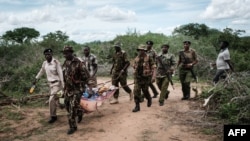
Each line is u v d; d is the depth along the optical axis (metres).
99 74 16.59
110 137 6.57
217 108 8.05
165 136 6.56
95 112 8.40
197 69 15.08
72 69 6.82
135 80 8.24
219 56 9.47
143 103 9.19
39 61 13.91
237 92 8.06
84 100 7.78
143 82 8.24
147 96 8.59
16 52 17.69
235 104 7.51
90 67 9.33
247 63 14.56
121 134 6.72
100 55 18.59
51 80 7.60
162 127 7.07
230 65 9.28
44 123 7.66
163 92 8.90
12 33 27.50
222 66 9.43
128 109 8.55
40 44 20.78
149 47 9.25
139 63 8.15
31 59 17.02
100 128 7.10
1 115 8.31
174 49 18.23
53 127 7.35
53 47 20.69
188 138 6.43
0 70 12.79
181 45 18.61
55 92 7.59
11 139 6.70
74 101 6.80
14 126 7.52
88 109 7.76
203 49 17.09
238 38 19.28
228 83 8.48
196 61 9.48
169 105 8.89
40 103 9.55
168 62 9.03
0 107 8.99
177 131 6.82
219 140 6.29
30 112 8.62
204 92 9.27
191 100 9.43
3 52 17.39
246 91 7.80
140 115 7.91
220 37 19.27
